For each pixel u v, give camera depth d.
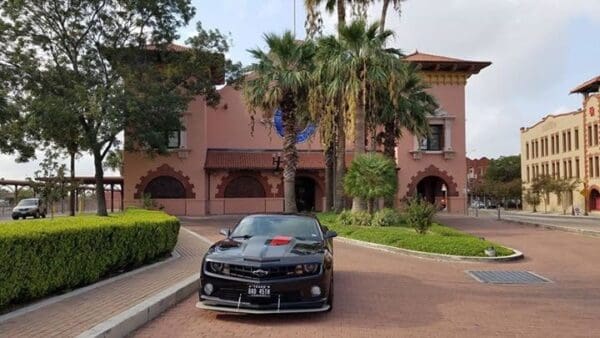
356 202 25.88
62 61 32.12
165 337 6.93
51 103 28.52
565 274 13.21
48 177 20.77
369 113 28.33
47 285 8.41
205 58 34.62
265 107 29.48
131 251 11.59
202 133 41.59
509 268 14.23
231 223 31.58
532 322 8.05
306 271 7.92
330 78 26.23
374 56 24.98
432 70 44.16
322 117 28.81
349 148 43.50
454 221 35.50
